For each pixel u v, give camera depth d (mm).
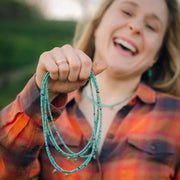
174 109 1742
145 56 1709
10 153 1346
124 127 1671
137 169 1556
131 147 1612
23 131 1314
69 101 1733
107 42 1705
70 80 1141
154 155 1599
